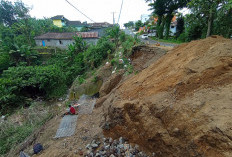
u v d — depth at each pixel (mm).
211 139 1671
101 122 4285
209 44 3031
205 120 1844
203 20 8414
